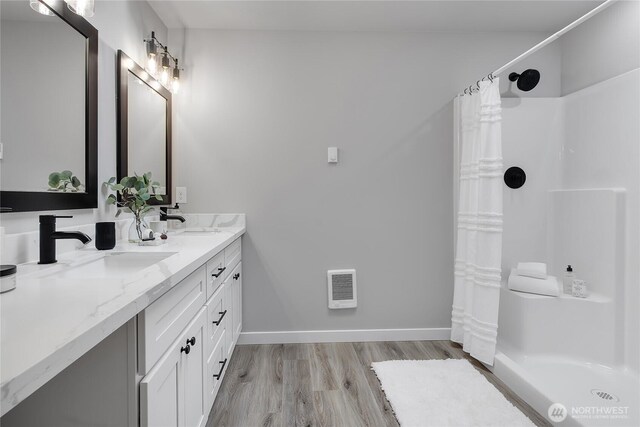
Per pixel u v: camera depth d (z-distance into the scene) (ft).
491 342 6.45
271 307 8.12
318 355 7.37
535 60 8.36
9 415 2.56
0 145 3.42
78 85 4.57
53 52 4.11
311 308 8.16
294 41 8.07
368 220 8.20
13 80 3.56
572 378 5.83
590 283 6.79
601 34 7.25
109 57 5.47
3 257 3.51
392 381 6.10
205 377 4.51
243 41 8.02
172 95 7.80
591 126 7.07
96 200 4.96
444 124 8.29
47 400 2.55
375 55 8.17
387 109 8.20
